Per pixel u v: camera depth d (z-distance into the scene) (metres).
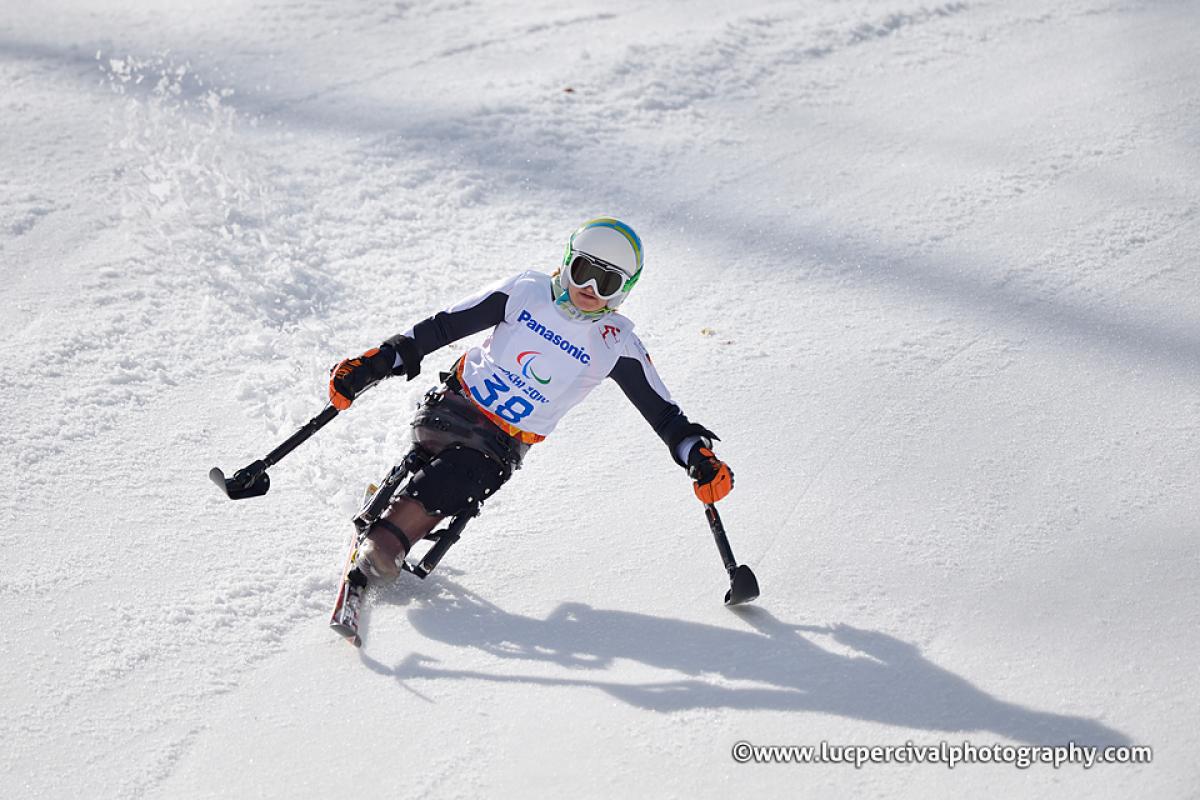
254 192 23.20
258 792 11.62
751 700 12.84
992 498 16.20
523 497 16.34
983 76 29.92
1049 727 12.38
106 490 15.85
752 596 13.73
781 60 30.22
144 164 23.83
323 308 20.31
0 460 16.06
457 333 13.95
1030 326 20.47
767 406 18.33
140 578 14.41
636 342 14.23
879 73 29.97
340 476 16.42
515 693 12.91
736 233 23.25
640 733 12.37
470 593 14.55
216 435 17.17
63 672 12.92
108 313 19.47
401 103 27.03
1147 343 19.98
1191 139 26.75
